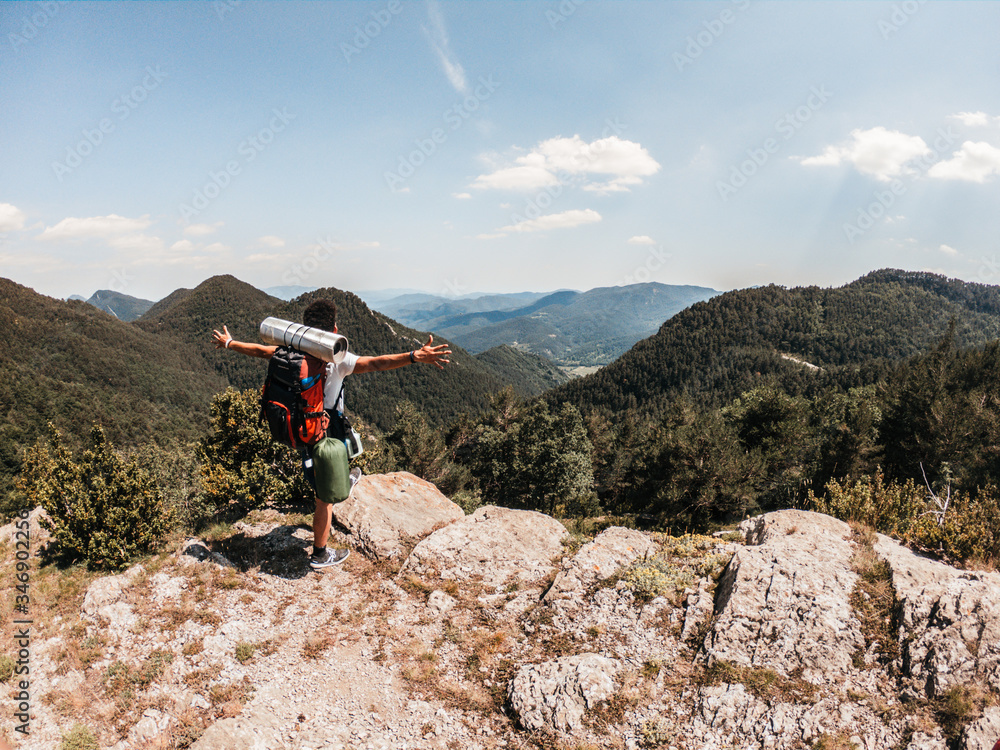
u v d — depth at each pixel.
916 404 25.20
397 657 4.45
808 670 3.86
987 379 30.67
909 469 24.28
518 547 6.04
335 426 4.07
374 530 6.21
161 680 4.16
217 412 13.96
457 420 51.81
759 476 21.75
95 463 8.20
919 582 4.47
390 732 3.67
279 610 5.07
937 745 3.12
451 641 4.65
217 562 5.82
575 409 40.12
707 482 21.55
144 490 7.66
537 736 3.61
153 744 3.56
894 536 6.12
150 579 5.49
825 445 25.03
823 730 3.40
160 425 146.00
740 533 6.55
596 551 5.61
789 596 4.42
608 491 39.09
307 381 3.61
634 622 4.60
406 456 38.19
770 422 26.62
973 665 3.49
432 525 6.64
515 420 48.97
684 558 5.50
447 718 3.81
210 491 13.46
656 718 3.65
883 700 3.55
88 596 5.28
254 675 4.20
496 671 4.29
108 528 7.39
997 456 21.66
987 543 5.39
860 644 4.01
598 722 3.65
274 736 3.57
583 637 4.54
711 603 4.68
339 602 5.21
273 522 6.78
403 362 3.59
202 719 3.76
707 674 3.96
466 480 40.31
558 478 35.28
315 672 4.25
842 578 4.63
